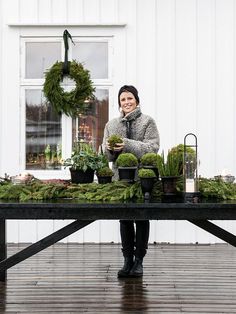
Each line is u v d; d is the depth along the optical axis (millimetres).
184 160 4336
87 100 7492
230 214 4000
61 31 7496
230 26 7496
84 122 7520
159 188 4539
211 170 7484
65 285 5387
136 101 5508
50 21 7504
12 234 7547
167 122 7504
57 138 7535
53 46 7543
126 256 5695
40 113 7539
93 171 4793
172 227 7547
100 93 7527
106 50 7527
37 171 7520
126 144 5137
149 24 7500
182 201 4160
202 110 7500
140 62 7508
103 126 7520
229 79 7496
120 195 4352
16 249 7074
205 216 4004
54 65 7438
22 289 5250
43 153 7531
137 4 7500
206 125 7492
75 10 7508
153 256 6738
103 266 6191
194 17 7496
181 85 7504
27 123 7551
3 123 7531
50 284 5426
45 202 4160
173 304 4770
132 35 7500
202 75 7504
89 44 7527
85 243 7562
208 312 4555
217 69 7504
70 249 7188
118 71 7500
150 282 5488
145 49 7504
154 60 7508
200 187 4492
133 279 5609
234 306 4719
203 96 7504
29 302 4840
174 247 7324
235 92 7488
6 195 4477
